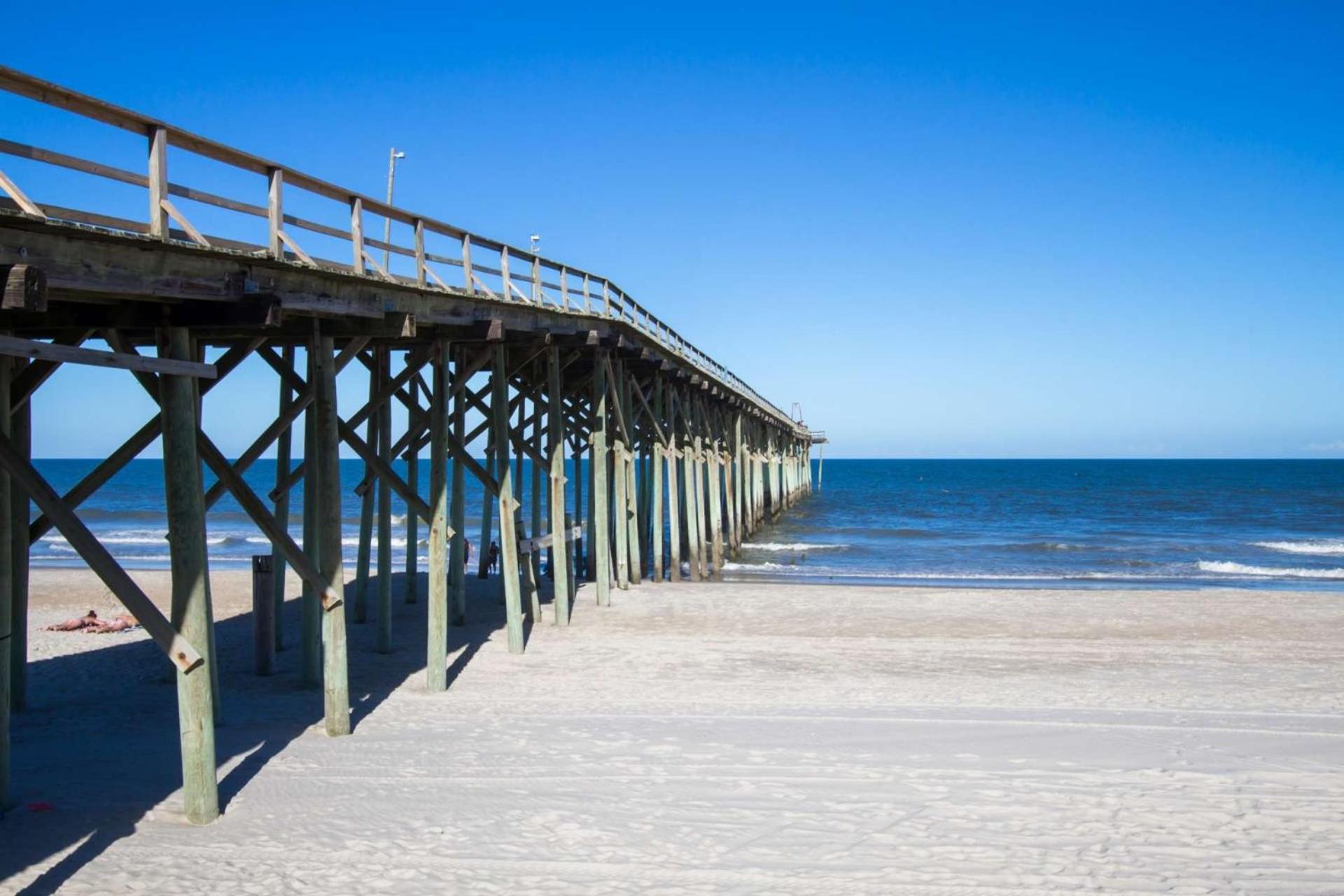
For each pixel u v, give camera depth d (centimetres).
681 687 1041
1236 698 1020
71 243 493
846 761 775
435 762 759
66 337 686
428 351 1041
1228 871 579
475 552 2888
